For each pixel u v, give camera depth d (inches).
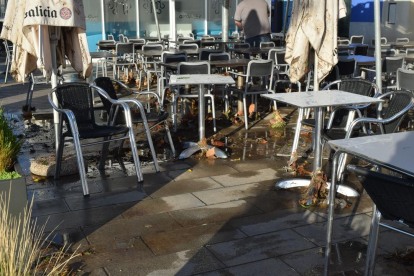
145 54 333.4
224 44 413.1
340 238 133.0
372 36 610.5
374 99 156.4
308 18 207.5
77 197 162.9
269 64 260.8
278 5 716.7
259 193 165.6
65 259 120.3
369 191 94.7
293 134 243.8
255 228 139.2
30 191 168.1
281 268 117.5
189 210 151.8
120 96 351.3
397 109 163.0
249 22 413.7
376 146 101.6
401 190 87.2
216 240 132.0
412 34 563.5
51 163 185.9
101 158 190.7
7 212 105.3
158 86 331.3
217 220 144.4
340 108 182.9
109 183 176.1
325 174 179.0
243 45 389.1
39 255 119.6
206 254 124.2
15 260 98.6
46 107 313.0
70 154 200.7
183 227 139.9
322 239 132.3
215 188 170.6
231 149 218.7
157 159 205.0
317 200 156.9
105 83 202.8
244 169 190.9
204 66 251.8
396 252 125.0
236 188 170.4
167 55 288.8
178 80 209.2
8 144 186.5
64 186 173.3
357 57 305.9
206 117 274.7
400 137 108.6
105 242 130.6
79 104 181.0
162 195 164.4
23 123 273.1
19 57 185.0
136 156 176.2
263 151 215.2
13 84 414.3
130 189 170.1
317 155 165.3
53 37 185.9
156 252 125.3
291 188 170.1
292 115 287.7
